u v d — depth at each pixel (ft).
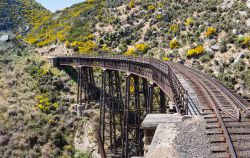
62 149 142.92
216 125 42.91
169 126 41.37
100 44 227.81
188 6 210.59
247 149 36.78
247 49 142.51
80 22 273.54
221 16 176.04
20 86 187.42
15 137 141.18
